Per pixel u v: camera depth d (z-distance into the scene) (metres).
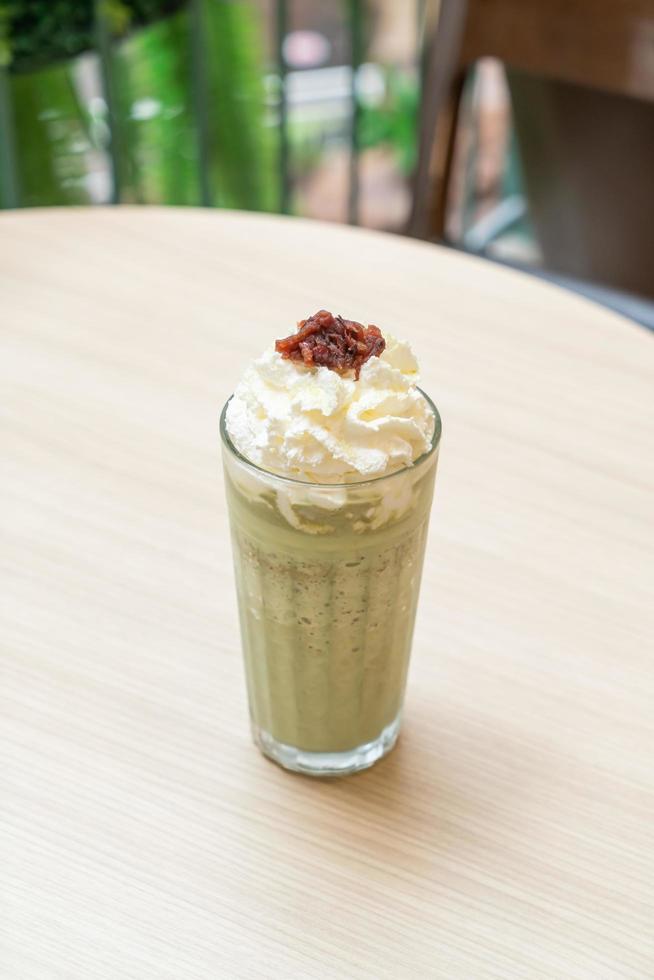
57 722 0.62
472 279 0.88
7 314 0.85
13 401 0.78
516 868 0.56
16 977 0.52
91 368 0.81
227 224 0.94
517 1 0.99
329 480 0.52
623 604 0.67
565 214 1.17
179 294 0.87
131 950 0.53
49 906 0.55
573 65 0.99
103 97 1.27
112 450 0.75
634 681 0.64
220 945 0.54
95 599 0.67
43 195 1.42
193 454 0.75
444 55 1.04
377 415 0.53
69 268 0.89
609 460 0.75
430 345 0.82
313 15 1.91
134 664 0.64
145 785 0.59
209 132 1.44
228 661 0.65
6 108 1.29
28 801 0.58
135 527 0.71
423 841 0.58
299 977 0.53
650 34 0.94
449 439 0.76
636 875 0.56
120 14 1.32
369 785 0.60
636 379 0.81
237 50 1.43
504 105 1.97
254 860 0.57
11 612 0.66
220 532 0.71
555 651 0.65
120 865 0.56
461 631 0.66
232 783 0.60
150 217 0.95
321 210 1.92
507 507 0.72
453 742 0.62
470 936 0.54
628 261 1.16
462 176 1.89
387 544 0.54
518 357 0.82
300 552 0.53
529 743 0.61
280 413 0.53
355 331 0.55
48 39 1.29
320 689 0.57
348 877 0.56
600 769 0.60
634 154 1.09
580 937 0.54
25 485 0.73
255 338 0.83
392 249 0.91
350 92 1.35
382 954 0.54
